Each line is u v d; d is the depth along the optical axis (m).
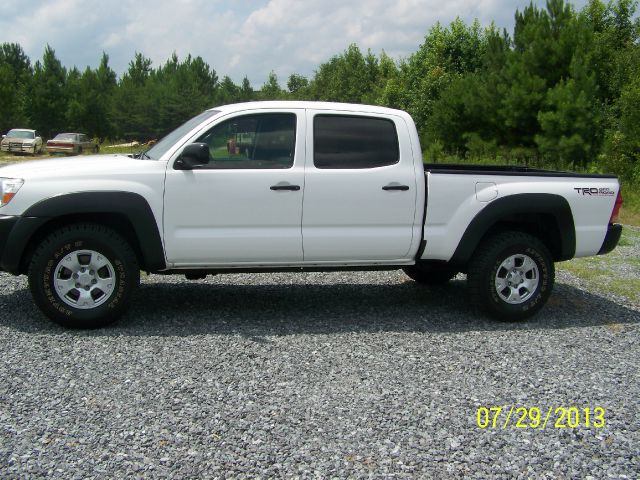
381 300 6.70
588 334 5.70
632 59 21.58
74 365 4.52
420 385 4.35
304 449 3.42
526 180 5.94
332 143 5.64
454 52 34.66
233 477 3.14
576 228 6.05
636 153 18.33
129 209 5.23
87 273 5.27
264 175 5.46
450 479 3.18
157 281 7.29
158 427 3.62
